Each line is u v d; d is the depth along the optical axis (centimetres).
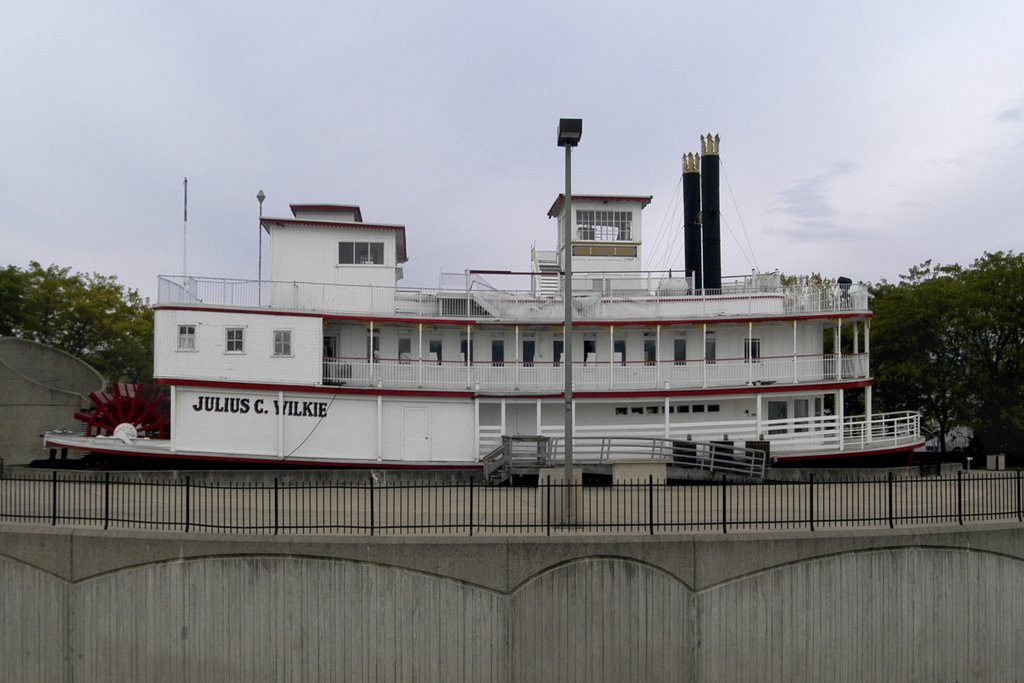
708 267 4197
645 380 3294
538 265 4262
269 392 3055
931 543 1780
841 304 3500
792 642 1714
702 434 3303
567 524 1761
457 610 1664
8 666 1709
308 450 3083
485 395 3194
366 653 1666
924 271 5356
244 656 1672
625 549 1681
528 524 1748
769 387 3309
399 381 3180
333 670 1667
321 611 1669
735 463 3077
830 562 1734
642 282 3962
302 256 3269
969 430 5103
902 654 1761
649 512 1864
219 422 3023
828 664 1727
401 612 1666
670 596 1688
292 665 1667
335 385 3109
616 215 4050
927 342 4825
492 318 3284
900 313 4806
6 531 1719
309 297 3219
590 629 1675
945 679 1783
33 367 4528
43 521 1841
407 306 3303
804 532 1733
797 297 3566
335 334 3306
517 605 1667
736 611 1698
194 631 1680
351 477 2830
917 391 4816
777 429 3478
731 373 3338
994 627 1823
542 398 3216
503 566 1666
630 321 3309
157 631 1684
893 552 1767
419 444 3170
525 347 3472
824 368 3422
